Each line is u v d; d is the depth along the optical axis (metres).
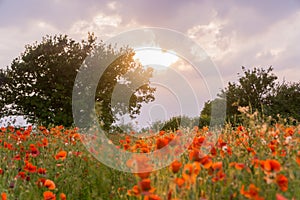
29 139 6.74
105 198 3.89
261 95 19.05
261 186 2.90
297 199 2.68
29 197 3.77
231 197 2.79
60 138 6.55
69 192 4.27
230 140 4.68
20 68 18.38
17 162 4.95
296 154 3.40
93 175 4.23
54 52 18.47
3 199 3.37
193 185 2.78
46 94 18.20
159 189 2.96
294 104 18.27
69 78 17.83
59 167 4.78
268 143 4.02
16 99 18.36
